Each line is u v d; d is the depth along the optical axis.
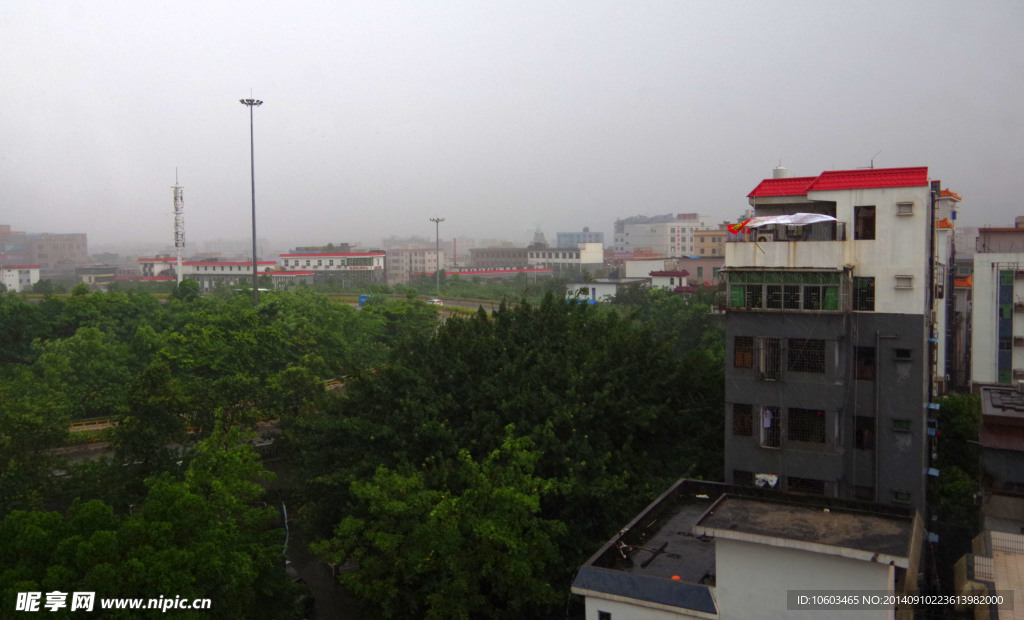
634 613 20.11
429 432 30.03
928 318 27.03
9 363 62.03
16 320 64.81
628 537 23.38
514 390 31.70
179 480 31.45
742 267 27.12
